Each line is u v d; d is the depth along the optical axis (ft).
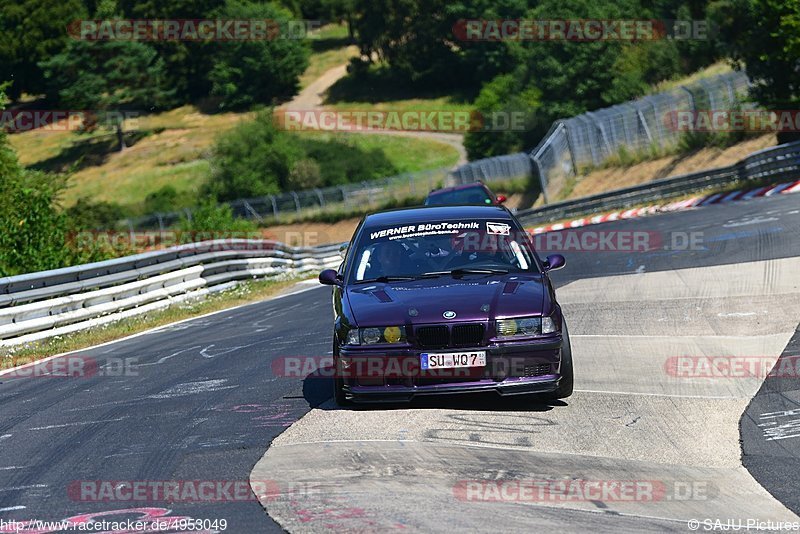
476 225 95.50
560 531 53.06
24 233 224.74
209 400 95.45
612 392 89.76
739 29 530.27
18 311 150.41
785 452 70.13
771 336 111.55
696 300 139.64
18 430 88.02
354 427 78.33
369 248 94.02
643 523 54.85
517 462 67.87
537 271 89.86
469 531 52.85
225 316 182.50
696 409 82.89
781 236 198.59
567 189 520.42
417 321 80.07
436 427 77.46
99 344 151.43
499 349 79.66
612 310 138.31
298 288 249.34
